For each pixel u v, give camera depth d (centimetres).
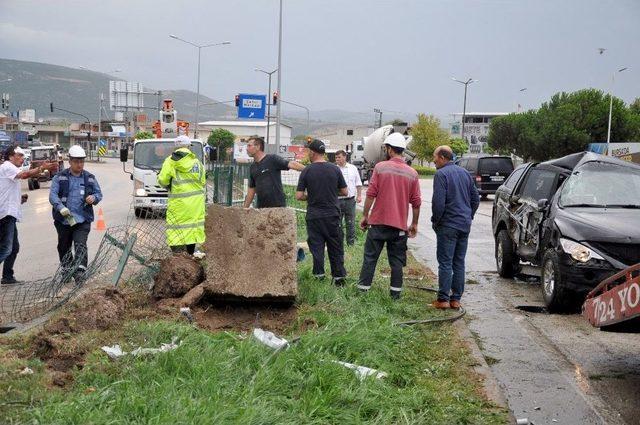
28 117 13412
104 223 1828
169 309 711
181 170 959
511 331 756
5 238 944
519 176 1126
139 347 572
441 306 830
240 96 3456
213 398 454
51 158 3469
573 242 816
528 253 995
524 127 5700
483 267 1238
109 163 8906
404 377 561
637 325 564
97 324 631
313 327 686
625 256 792
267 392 481
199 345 573
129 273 947
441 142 7056
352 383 508
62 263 895
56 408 426
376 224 828
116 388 468
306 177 888
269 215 751
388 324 691
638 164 974
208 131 12581
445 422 473
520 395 549
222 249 745
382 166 836
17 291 889
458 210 823
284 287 740
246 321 715
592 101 5244
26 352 568
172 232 959
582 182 934
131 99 9406
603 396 550
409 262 1225
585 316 632
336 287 861
